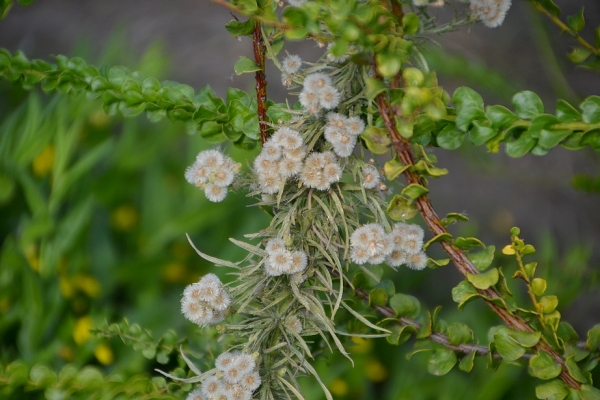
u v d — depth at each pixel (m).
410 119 0.66
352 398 1.03
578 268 1.00
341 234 0.72
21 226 1.02
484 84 1.01
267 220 1.15
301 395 0.69
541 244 1.28
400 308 0.76
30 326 0.95
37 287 0.96
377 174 0.70
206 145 1.20
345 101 0.70
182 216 1.16
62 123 1.09
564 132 0.68
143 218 1.21
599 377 0.83
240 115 0.75
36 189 1.04
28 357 0.94
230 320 0.75
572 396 0.69
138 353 0.94
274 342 0.71
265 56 0.72
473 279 0.68
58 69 0.77
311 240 0.70
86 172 1.22
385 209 0.72
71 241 1.02
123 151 1.24
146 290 1.13
